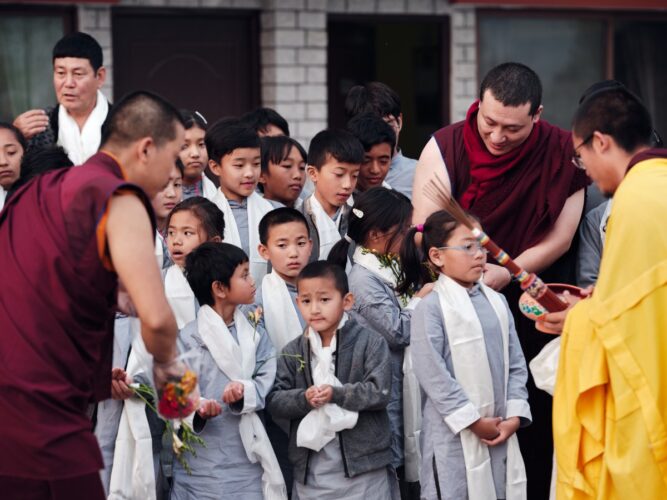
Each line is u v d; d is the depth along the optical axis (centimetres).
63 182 404
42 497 405
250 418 520
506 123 537
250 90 991
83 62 618
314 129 978
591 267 575
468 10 1027
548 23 1055
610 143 434
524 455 593
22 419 399
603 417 429
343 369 525
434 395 514
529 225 564
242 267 523
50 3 905
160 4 950
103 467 412
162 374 412
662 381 414
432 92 1047
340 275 525
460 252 519
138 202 400
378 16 1009
